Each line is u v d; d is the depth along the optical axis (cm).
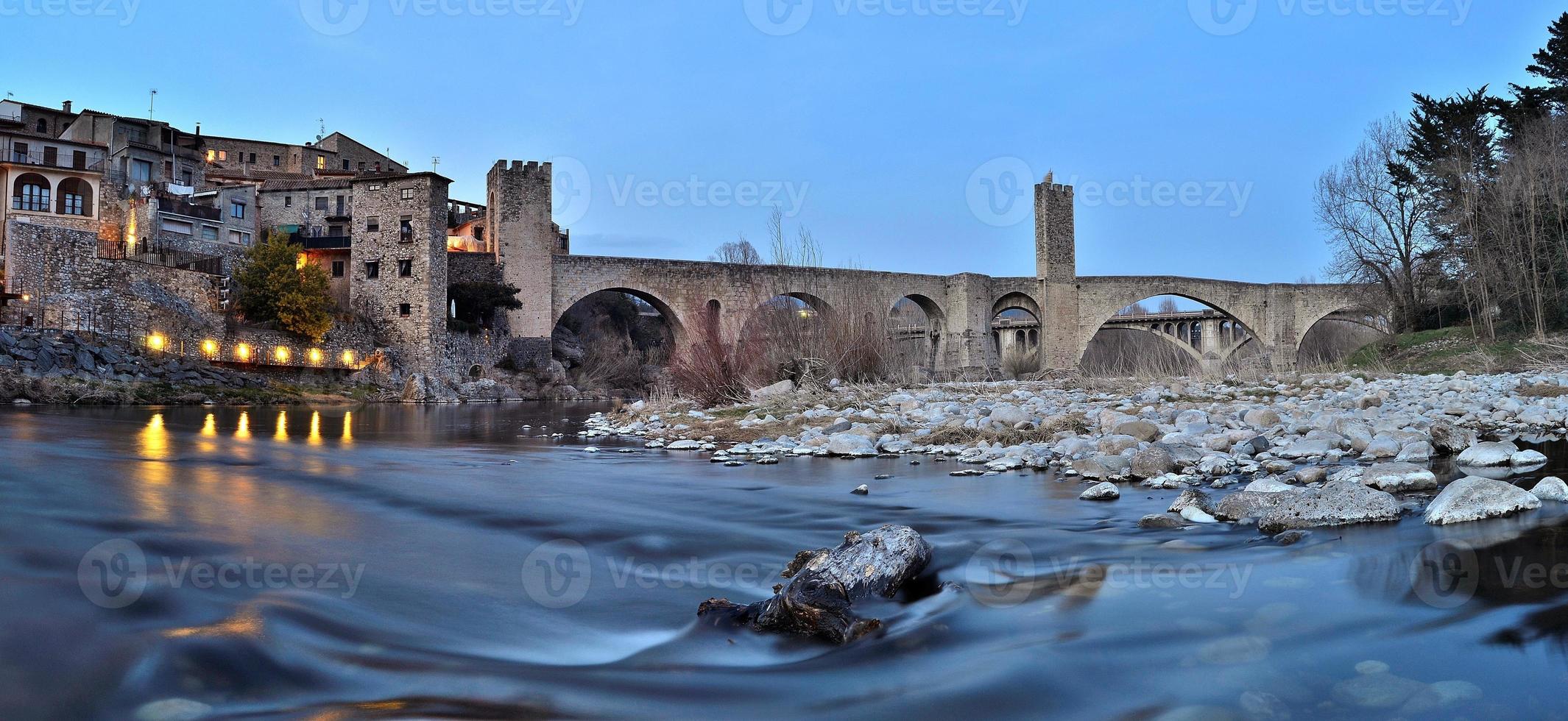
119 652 350
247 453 1215
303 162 8012
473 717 308
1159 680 334
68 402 2728
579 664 368
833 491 831
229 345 3969
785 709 321
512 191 5559
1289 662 344
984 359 7081
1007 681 339
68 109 6303
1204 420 1158
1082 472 890
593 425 2022
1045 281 7269
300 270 4569
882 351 2241
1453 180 3975
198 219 5266
